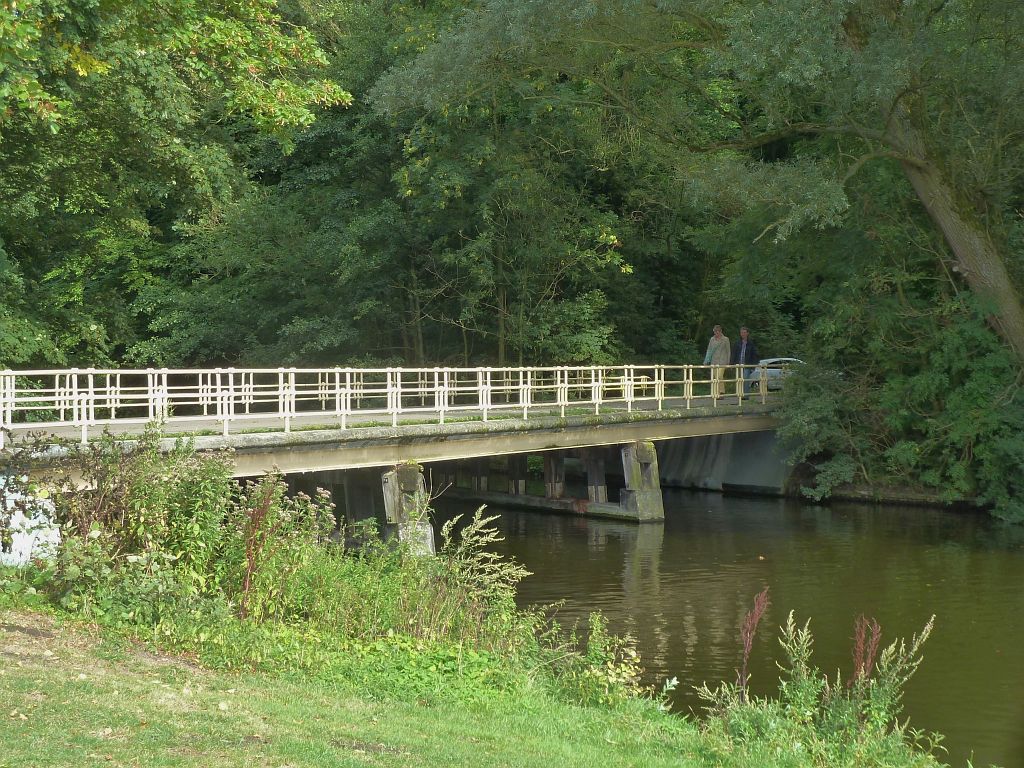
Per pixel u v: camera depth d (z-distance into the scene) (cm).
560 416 2308
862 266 2780
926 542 2242
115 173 2303
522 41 2152
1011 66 2209
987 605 1638
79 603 967
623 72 2658
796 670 945
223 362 3516
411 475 1866
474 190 3130
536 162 3164
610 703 991
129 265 3597
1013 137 2486
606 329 3294
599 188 3534
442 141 2959
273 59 1664
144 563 984
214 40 1574
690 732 903
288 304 3266
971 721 1116
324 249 3058
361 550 1262
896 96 2180
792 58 1947
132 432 1584
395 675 930
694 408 2712
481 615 1156
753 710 900
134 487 1064
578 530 2409
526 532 2377
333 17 3428
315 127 3133
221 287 3325
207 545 1072
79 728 638
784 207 2353
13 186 2170
